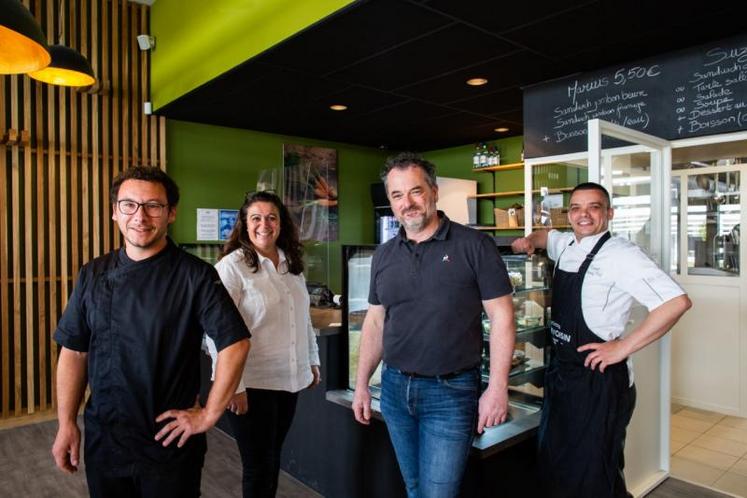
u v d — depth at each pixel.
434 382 1.70
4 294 4.15
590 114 3.57
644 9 2.61
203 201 5.27
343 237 6.44
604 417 2.07
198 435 1.55
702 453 3.50
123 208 1.45
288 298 2.28
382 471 2.51
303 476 3.00
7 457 3.47
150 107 4.80
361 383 2.02
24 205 4.25
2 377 4.16
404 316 1.76
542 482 2.20
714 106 3.00
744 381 4.15
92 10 4.56
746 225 4.11
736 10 2.62
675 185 4.49
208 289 1.54
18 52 2.07
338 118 5.04
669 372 3.09
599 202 2.23
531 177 3.95
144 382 1.46
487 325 2.30
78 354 1.59
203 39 3.96
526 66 3.50
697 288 4.38
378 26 2.86
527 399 2.48
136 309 1.47
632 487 2.86
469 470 2.07
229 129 5.44
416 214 1.69
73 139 4.44
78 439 1.58
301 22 2.93
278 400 2.25
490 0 2.52
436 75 3.71
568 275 2.24
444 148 6.66
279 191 5.83
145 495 1.48
